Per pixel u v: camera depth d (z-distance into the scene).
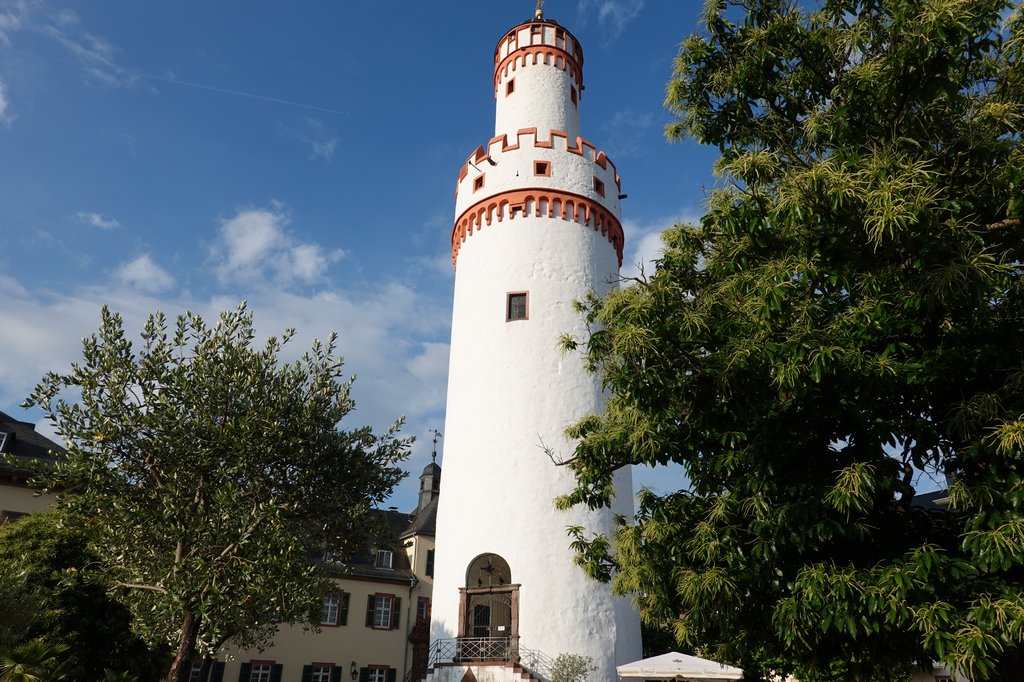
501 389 21.95
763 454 8.13
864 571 7.20
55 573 15.71
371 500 18.81
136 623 16.11
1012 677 7.12
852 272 7.75
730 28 9.86
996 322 7.79
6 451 30.12
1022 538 6.32
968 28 7.23
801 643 8.54
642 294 9.09
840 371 7.27
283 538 14.91
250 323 17.42
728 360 7.84
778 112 9.83
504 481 20.81
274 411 16.59
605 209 25.20
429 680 19.55
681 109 10.62
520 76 28.03
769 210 7.71
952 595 6.83
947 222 6.71
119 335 16.19
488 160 25.05
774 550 7.70
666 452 8.94
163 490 15.30
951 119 8.01
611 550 19.17
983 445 6.85
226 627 15.21
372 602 38.84
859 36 8.22
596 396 22.02
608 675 18.97
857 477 7.06
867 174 6.96
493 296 23.30
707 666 15.61
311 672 35.81
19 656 9.92
